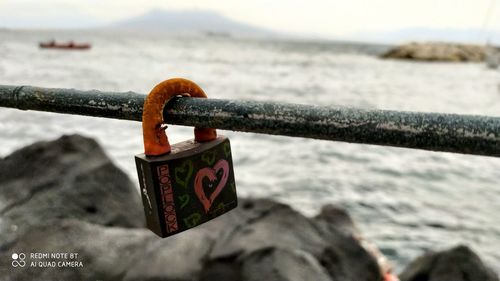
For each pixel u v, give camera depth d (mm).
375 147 14250
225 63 78375
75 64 57156
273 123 973
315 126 934
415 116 859
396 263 6312
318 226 4551
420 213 8375
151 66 61406
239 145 13781
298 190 9602
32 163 5496
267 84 40844
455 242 7070
